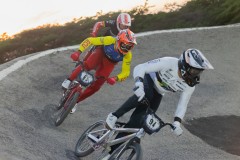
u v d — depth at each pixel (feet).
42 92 60.85
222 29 123.54
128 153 42.60
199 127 66.59
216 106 76.38
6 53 238.89
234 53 108.68
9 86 56.18
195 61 35.12
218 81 89.51
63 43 227.20
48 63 73.67
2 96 51.93
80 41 222.07
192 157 54.75
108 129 40.22
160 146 55.93
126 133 39.96
